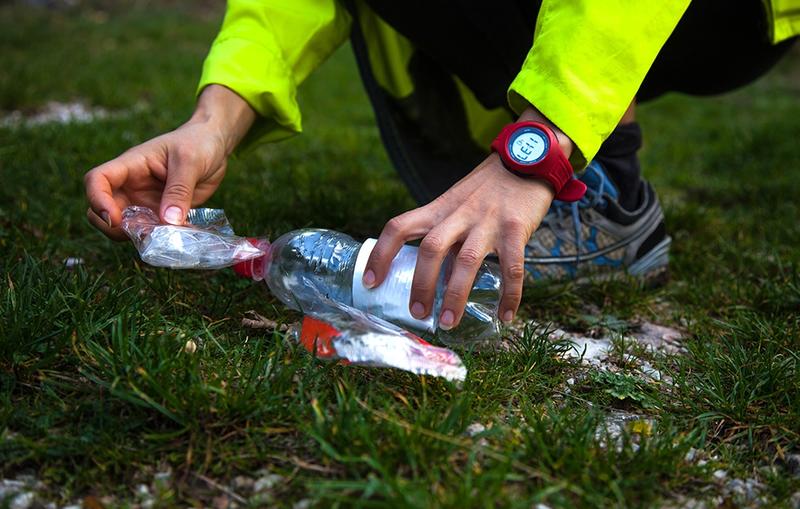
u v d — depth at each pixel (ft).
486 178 4.81
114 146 11.33
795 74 26.23
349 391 4.57
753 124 16.58
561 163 4.76
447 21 6.71
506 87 7.14
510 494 4.07
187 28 27.50
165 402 4.47
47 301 5.30
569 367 5.70
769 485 4.43
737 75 7.59
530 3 6.64
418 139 7.72
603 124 4.94
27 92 14.97
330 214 8.57
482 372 5.22
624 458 4.35
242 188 9.73
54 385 4.75
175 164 5.67
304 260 5.59
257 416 4.51
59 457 4.21
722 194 11.36
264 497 4.05
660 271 7.46
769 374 5.30
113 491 4.09
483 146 8.38
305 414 4.57
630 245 7.14
